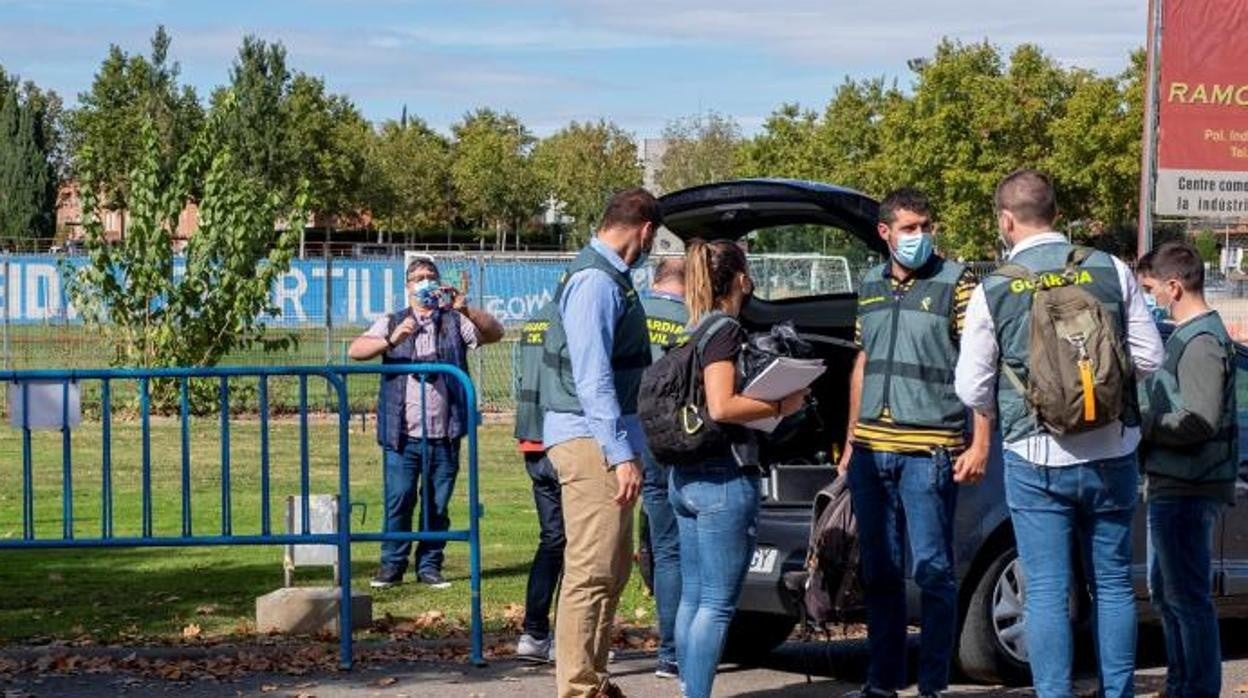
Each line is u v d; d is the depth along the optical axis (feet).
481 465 68.33
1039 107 163.53
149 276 86.02
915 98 173.37
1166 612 27.68
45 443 75.36
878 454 27.71
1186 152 49.47
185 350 86.63
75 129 248.93
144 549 46.75
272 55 248.11
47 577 42.24
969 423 27.94
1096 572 24.76
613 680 31.12
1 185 282.97
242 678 31.30
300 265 115.34
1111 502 24.34
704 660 25.90
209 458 69.51
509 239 276.62
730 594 25.93
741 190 33.73
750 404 25.30
